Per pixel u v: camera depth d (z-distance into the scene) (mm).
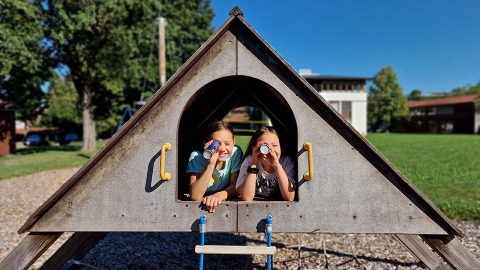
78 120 46406
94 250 4375
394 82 62562
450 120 60500
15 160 16375
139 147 2479
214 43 2471
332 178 2477
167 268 3803
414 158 15125
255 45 2471
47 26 17047
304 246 4578
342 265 3900
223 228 2477
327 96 40844
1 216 6293
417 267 3836
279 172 2605
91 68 21453
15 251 2512
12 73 19125
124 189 2473
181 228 2477
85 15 16500
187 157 3916
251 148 3021
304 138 2475
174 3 28719
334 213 2475
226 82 3574
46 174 11758
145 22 20391
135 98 36219
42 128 48469
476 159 14594
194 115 3775
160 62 14422
